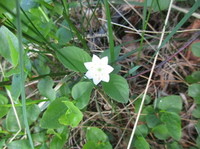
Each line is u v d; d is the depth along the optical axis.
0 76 0.12
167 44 0.11
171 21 0.12
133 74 0.11
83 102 0.08
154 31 0.11
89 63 0.08
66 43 0.11
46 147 0.09
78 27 0.12
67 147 0.11
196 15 0.10
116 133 0.11
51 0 0.09
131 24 0.12
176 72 0.11
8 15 0.07
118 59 0.10
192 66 0.11
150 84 0.11
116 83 0.08
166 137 0.10
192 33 0.11
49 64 0.11
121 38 0.12
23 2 0.09
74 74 0.10
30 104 0.09
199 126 0.09
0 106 0.09
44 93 0.09
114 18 0.12
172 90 0.11
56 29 0.11
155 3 0.10
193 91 0.09
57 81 0.11
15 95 0.08
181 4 0.11
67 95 0.10
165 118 0.09
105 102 0.11
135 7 0.12
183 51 0.11
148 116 0.10
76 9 0.12
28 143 0.09
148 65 0.11
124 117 0.11
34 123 0.10
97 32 0.12
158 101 0.10
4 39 0.08
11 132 0.09
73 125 0.08
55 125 0.08
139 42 0.12
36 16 0.09
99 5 0.12
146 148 0.09
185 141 0.10
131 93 0.11
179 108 0.09
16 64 0.07
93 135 0.09
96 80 0.08
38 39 0.09
